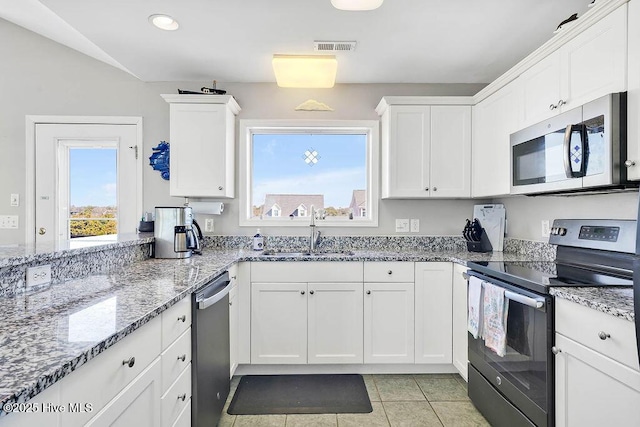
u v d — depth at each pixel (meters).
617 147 1.32
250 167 2.99
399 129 2.62
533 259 2.22
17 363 0.66
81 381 0.74
